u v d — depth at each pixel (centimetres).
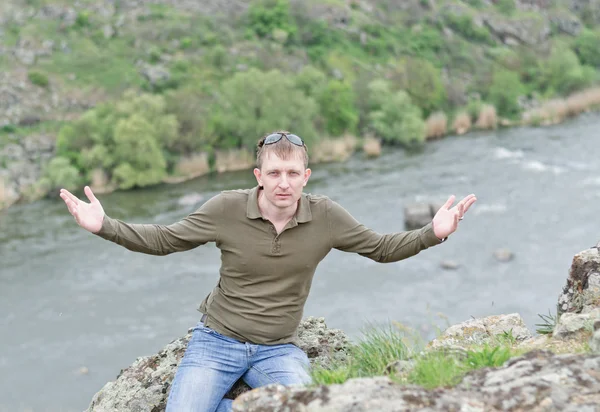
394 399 288
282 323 403
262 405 303
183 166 4091
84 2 5500
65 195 374
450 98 5372
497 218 2952
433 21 6862
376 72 5778
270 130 4266
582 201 3119
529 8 7638
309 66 4931
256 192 392
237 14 5847
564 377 291
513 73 5759
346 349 468
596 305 430
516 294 2233
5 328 2100
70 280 2478
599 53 7188
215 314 412
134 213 3356
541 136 4644
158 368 481
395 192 3419
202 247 2784
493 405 282
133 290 2373
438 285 2314
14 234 3042
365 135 4669
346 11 6272
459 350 360
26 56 4856
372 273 2423
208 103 4653
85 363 1886
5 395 1728
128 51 5122
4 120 4250
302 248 392
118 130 3825
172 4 5816
